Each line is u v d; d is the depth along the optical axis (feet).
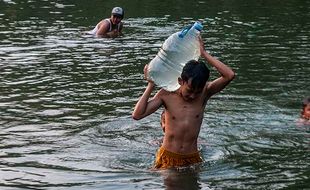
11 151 26.09
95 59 47.32
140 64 45.47
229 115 31.89
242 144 27.37
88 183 22.34
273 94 36.32
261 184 22.25
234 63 45.42
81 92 36.88
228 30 62.13
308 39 56.08
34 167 24.16
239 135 28.68
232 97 35.58
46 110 32.76
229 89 37.47
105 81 39.81
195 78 23.79
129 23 67.72
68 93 36.60
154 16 74.33
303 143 27.50
